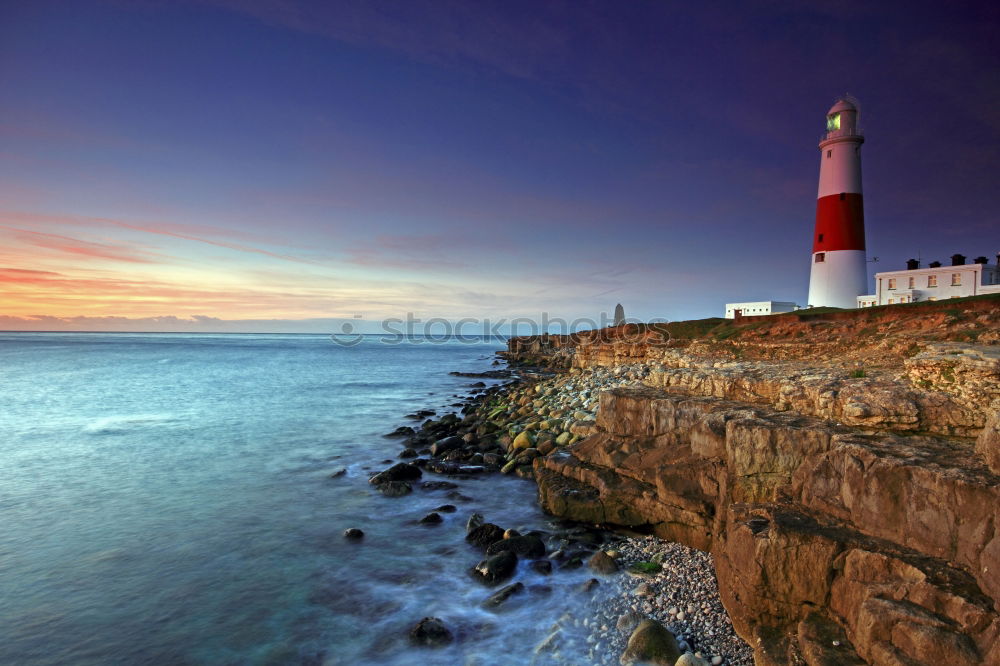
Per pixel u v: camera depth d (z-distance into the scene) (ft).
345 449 79.92
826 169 160.35
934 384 36.94
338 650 31.09
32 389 154.40
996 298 80.02
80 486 61.77
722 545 34.53
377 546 44.91
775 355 87.81
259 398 139.54
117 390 154.40
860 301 156.04
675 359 89.30
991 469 25.67
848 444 30.99
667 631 29.22
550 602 34.94
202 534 47.78
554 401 99.30
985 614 20.77
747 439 37.58
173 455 76.43
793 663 24.57
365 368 253.85
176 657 30.73
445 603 35.81
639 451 51.55
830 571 26.66
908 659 21.27
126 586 38.70
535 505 54.08
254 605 36.04
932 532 24.97
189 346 524.52
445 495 57.31
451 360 328.90
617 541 44.24
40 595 37.40
